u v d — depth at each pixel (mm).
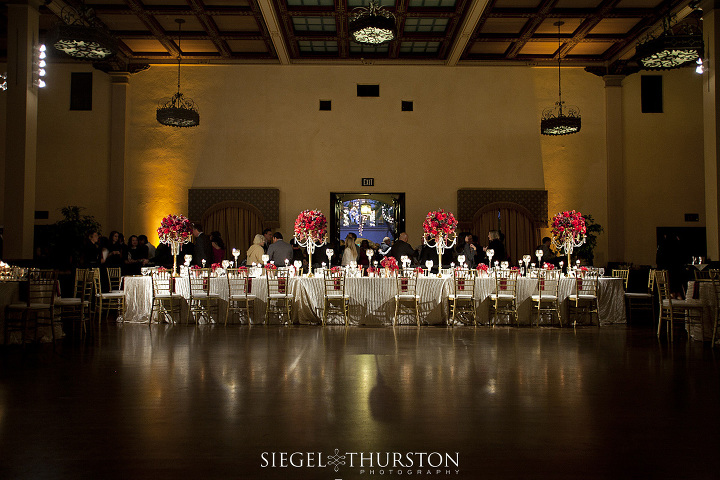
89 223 11656
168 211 13797
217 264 9992
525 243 13719
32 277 7105
